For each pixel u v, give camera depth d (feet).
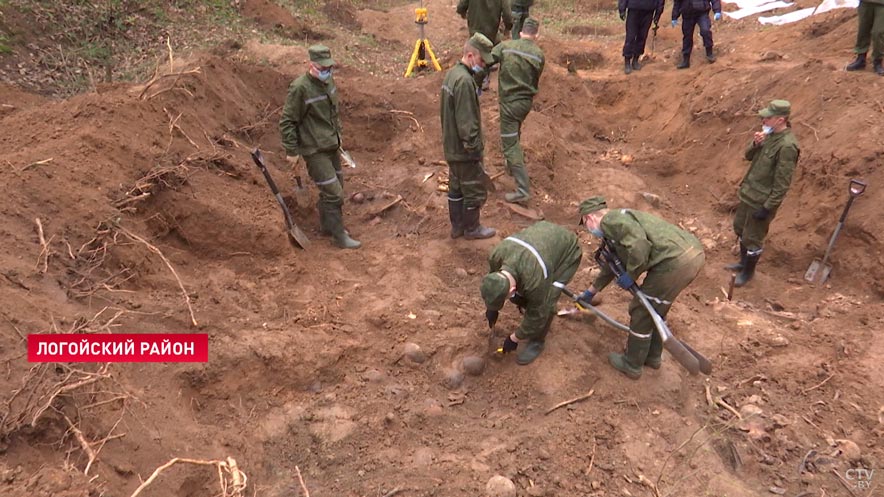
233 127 24.36
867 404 14.78
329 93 18.76
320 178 19.52
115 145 17.79
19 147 17.37
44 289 13.03
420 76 34.47
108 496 9.70
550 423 13.57
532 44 21.42
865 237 19.45
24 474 9.25
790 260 21.27
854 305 18.52
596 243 22.06
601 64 41.01
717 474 12.67
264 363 13.98
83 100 19.69
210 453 11.62
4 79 26.58
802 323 18.10
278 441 12.89
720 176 26.21
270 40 36.76
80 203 15.46
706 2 34.50
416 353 15.15
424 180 24.09
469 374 15.01
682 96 31.53
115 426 10.95
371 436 13.17
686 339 17.29
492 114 28.32
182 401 12.72
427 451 12.78
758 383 15.61
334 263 19.47
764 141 18.72
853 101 23.66
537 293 13.28
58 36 30.66
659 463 12.81
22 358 10.98
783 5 46.14
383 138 28.09
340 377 14.60
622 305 17.98
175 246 17.62
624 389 14.64
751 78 28.78
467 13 30.73
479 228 20.88
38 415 9.86
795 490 12.72
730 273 21.31
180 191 17.93
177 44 33.14
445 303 17.63
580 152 29.55
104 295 13.93
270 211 19.42
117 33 32.65
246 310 15.71
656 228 13.44
